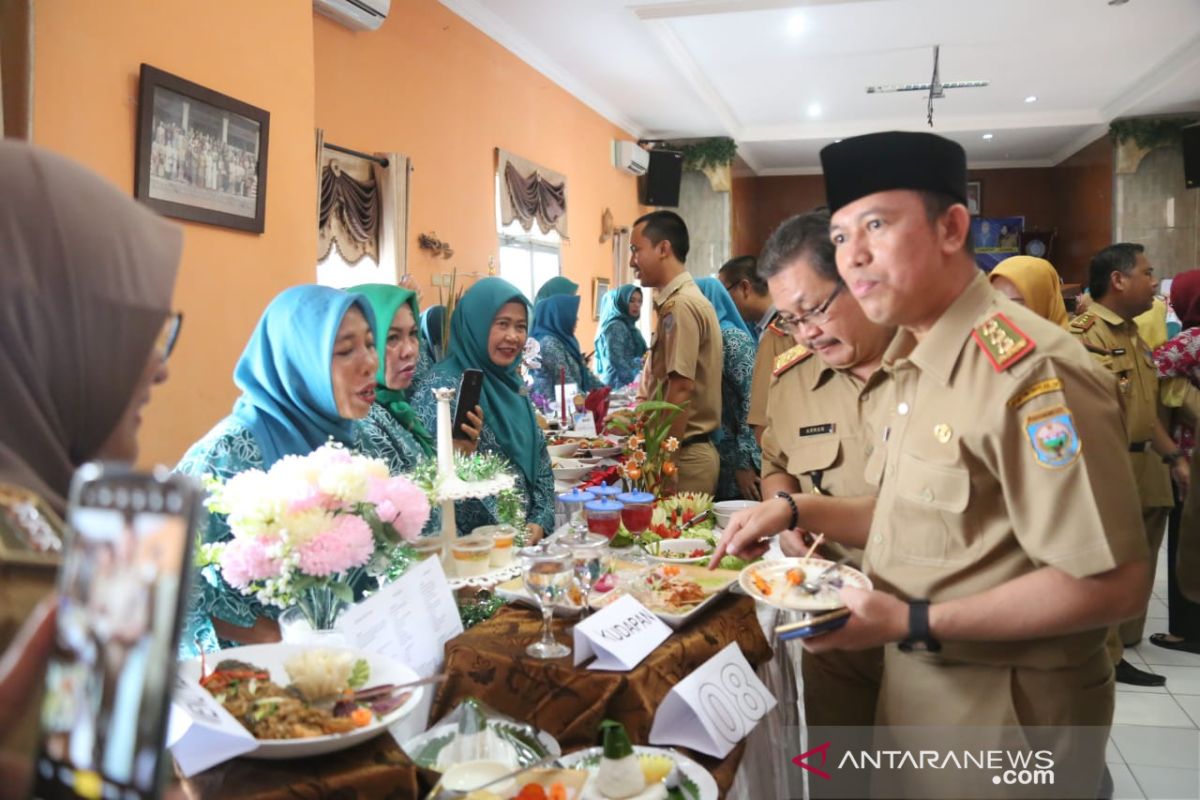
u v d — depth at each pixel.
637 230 3.57
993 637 1.14
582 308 8.86
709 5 6.62
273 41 2.90
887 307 1.24
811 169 14.03
